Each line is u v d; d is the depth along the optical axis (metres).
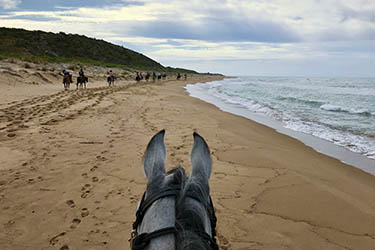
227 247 3.58
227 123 12.06
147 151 2.01
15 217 4.04
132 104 16.30
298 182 5.65
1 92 18.02
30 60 40.44
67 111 12.37
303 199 4.93
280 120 13.90
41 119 10.36
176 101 20.02
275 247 3.62
